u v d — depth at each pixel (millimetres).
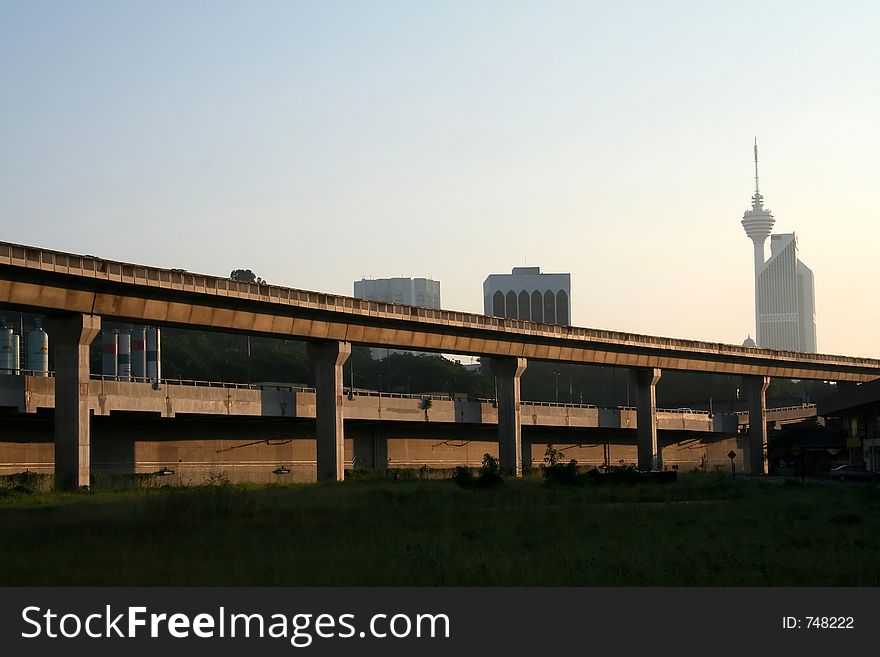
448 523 48531
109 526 44875
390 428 133875
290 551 36781
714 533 44250
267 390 111688
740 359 159125
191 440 110375
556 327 131250
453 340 120000
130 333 133125
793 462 146875
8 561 34625
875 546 38938
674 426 169375
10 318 187500
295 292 100688
